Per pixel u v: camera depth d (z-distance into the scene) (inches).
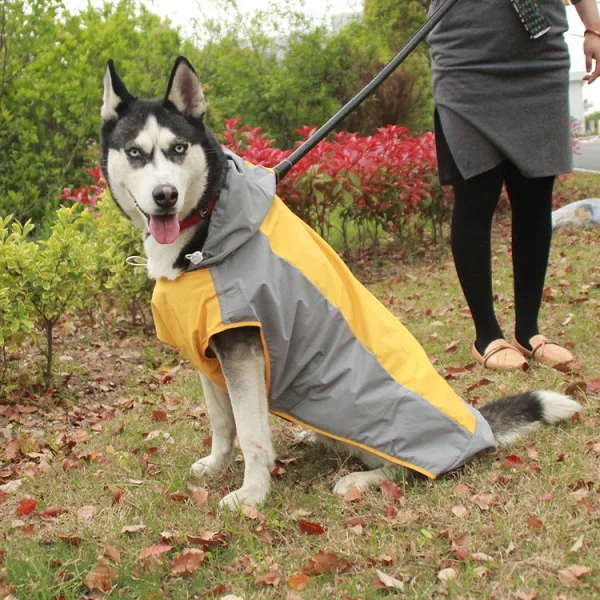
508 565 91.7
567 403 130.1
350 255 335.9
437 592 89.2
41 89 410.9
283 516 112.9
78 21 479.8
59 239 191.6
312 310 117.6
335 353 119.3
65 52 418.3
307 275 117.8
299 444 144.4
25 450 156.5
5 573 100.0
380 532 103.7
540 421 130.0
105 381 204.5
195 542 105.4
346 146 319.3
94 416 175.5
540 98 158.4
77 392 195.0
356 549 99.7
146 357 221.5
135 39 547.2
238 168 123.4
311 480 127.7
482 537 98.6
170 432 157.4
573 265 265.4
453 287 262.7
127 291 238.4
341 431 120.8
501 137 158.7
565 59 161.5
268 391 122.1
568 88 163.2
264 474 119.1
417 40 146.0
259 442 118.2
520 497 108.0
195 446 147.6
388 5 780.0
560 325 196.7
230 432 133.0
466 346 193.3
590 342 179.9
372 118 681.0
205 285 114.0
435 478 117.9
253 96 670.5
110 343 239.3
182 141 119.1
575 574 87.3
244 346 116.6
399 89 678.5
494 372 167.3
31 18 394.9
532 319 173.6
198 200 117.1
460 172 163.5
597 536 94.6
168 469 136.8
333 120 140.9
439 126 170.1
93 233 253.6
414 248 347.9
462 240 168.9
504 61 157.0
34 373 204.7
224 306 112.4
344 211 325.4
